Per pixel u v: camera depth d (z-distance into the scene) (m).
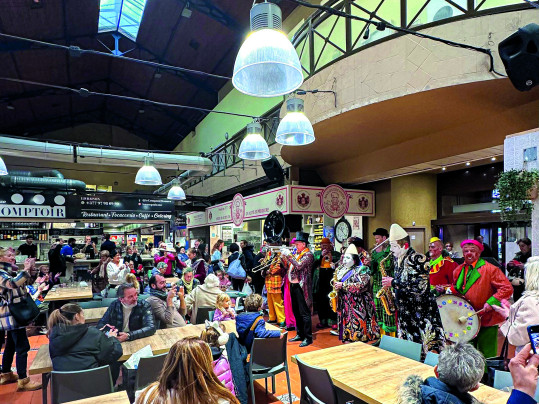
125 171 22.69
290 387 4.00
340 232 10.38
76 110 19.19
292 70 2.90
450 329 3.40
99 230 17.22
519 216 3.54
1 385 4.43
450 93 4.64
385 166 7.71
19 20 9.56
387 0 5.22
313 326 6.90
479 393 2.25
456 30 4.39
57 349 2.83
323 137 6.84
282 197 8.68
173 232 15.48
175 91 16.05
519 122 5.12
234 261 8.38
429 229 8.60
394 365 2.79
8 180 10.50
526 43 2.83
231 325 4.27
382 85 5.03
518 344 2.43
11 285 4.20
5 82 12.93
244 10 10.16
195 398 1.40
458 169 8.11
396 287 3.97
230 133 13.88
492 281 3.44
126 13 11.75
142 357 2.90
